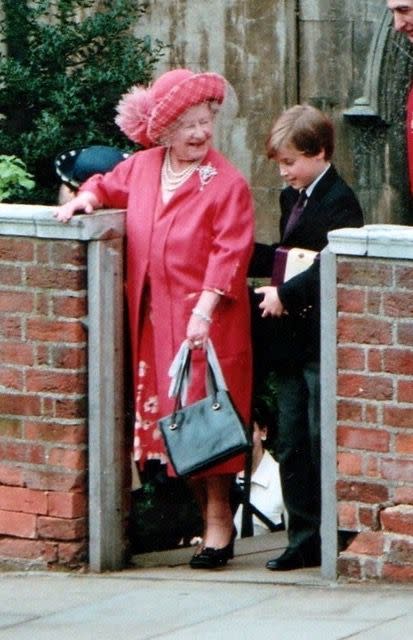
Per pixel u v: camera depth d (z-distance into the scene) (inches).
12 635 451.2
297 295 500.4
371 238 477.1
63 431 517.3
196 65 981.8
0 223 516.4
